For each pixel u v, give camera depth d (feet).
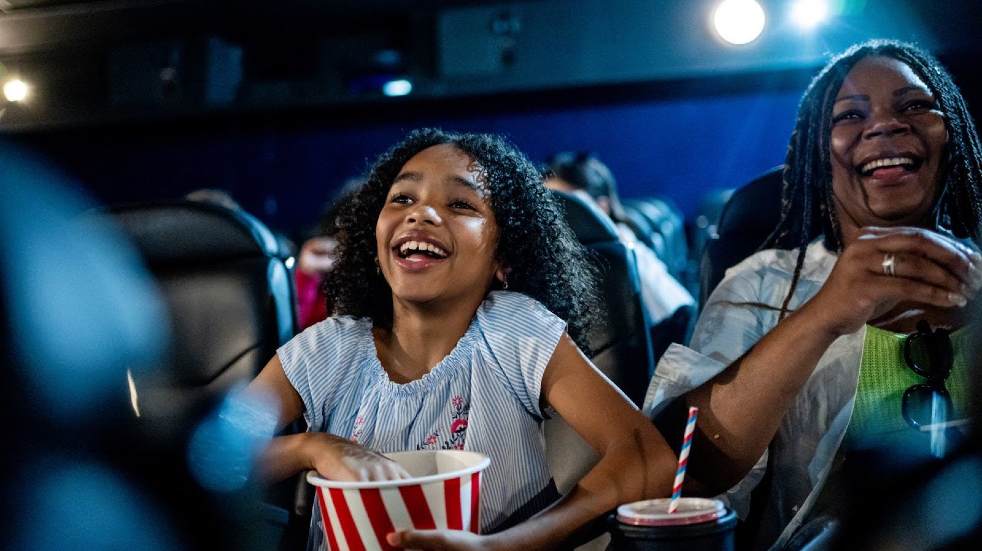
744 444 4.89
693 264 21.53
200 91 15.83
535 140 30.07
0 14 13.65
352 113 16.97
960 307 4.66
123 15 14.07
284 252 6.93
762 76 14.88
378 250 5.23
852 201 5.50
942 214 5.67
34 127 15.53
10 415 2.47
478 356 5.12
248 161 23.07
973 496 3.11
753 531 5.44
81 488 2.59
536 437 5.17
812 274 5.67
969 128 5.54
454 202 5.18
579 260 5.98
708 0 14.74
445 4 15.47
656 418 5.13
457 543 3.92
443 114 16.88
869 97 5.40
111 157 18.53
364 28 15.94
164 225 6.64
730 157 29.55
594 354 6.12
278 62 16.31
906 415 4.93
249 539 3.18
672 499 3.93
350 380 5.29
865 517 3.32
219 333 6.48
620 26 15.25
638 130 29.86
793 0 13.75
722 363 5.52
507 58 15.65
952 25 11.39
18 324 2.44
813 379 5.28
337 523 3.99
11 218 2.48
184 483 2.89
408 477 4.42
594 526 4.74
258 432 4.99
